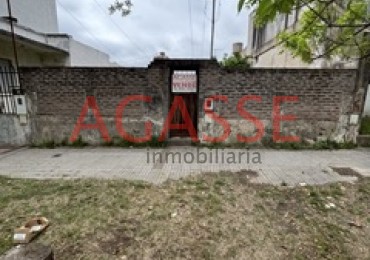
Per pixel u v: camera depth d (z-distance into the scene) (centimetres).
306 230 253
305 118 566
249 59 1359
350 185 364
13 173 417
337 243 234
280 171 425
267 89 556
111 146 591
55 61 977
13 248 219
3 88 590
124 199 315
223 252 221
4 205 299
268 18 102
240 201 312
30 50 876
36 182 374
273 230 253
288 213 286
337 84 548
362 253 221
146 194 330
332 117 564
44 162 475
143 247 226
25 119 582
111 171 426
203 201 310
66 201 310
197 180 381
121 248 225
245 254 218
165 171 425
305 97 557
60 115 581
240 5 99
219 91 561
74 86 567
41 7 1036
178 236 242
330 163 468
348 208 298
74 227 254
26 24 941
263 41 1146
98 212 283
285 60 873
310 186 360
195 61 549
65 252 219
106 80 563
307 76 546
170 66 556
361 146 580
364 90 550
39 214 279
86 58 1174
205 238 240
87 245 228
